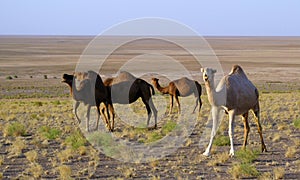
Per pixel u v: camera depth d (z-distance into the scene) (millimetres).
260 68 87688
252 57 123188
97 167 13289
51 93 52250
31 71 80812
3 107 33250
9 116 25797
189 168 12984
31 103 36906
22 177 11828
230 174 12195
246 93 13914
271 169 12734
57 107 32281
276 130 20047
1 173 11953
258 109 14805
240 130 19594
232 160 13766
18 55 130875
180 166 13188
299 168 12766
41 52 150125
